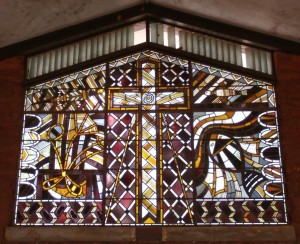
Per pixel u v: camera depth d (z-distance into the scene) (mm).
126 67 6898
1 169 6309
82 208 6227
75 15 6602
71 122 6625
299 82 6668
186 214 6188
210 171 6383
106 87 6789
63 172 6383
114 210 6215
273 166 6391
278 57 6801
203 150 6477
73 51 6910
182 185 6316
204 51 6883
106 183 6336
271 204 6230
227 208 6215
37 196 6277
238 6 6395
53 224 6152
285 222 6148
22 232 6043
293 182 6254
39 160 6438
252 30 6785
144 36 6969
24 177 6359
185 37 6953
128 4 6750
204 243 5992
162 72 6867
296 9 6207
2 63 6781
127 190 6305
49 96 6746
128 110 6672
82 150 6488
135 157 6449
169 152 6469
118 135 6551
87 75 6863
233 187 6312
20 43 6797
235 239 6000
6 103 6602
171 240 6004
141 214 6188
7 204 6184
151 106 6688
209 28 6824
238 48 6914
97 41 6949
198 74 6848
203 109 6668
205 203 6238
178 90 6770
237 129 6570
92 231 6051
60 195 6285
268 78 6738
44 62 6879
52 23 6629
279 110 6598
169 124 6602
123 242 6016
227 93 6746
